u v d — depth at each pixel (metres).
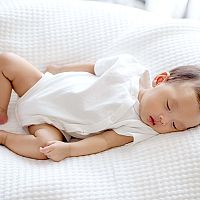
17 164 1.24
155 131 1.35
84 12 1.62
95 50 1.58
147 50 1.57
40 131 1.33
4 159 1.25
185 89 1.34
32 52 1.54
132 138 1.34
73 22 1.59
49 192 1.16
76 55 1.57
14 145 1.31
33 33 1.56
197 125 1.33
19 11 1.57
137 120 1.36
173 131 1.34
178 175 1.22
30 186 1.16
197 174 1.21
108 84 1.41
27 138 1.31
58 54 1.56
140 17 1.66
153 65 1.53
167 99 1.34
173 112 1.32
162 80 1.42
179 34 1.58
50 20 1.58
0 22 1.54
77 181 1.20
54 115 1.36
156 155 1.27
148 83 1.46
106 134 1.35
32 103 1.38
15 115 1.43
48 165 1.25
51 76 1.44
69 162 1.27
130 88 1.41
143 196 1.19
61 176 1.20
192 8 1.93
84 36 1.58
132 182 1.22
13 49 1.53
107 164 1.27
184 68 1.40
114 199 1.18
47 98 1.39
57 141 1.30
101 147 1.32
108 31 1.60
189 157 1.24
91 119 1.37
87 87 1.40
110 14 1.64
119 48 1.58
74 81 1.43
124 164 1.27
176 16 1.98
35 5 1.60
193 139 1.28
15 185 1.17
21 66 1.40
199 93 1.33
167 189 1.20
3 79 1.39
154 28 1.59
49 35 1.56
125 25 1.62
